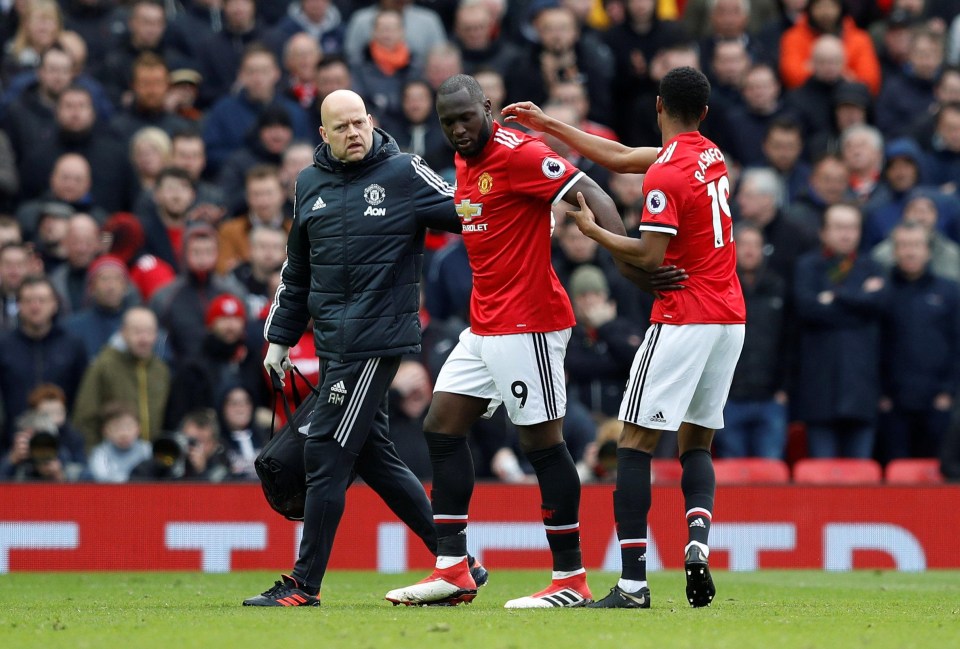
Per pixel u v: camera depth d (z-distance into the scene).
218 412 37.69
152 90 46.78
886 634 17.73
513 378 21.52
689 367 21.05
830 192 44.69
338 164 22.11
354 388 21.98
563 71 49.62
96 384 38.12
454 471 22.27
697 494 21.38
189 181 43.69
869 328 40.28
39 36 49.25
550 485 21.97
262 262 41.12
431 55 48.22
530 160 21.05
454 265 41.56
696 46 52.59
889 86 51.78
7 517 34.84
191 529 35.34
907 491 36.53
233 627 18.19
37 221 44.22
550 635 17.06
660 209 20.69
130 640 16.81
